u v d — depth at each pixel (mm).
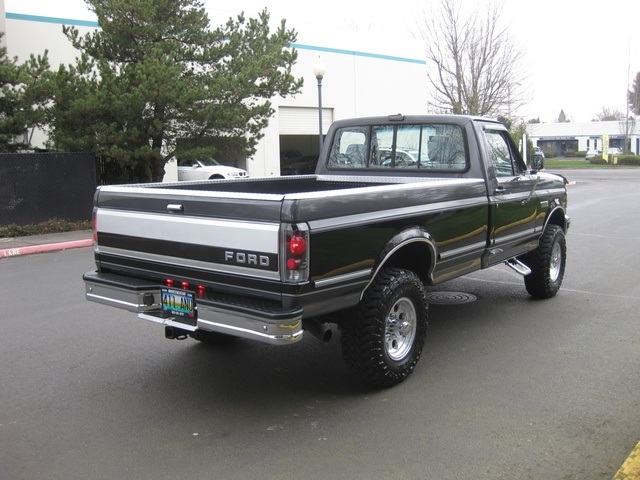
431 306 7426
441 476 3566
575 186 30078
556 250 7637
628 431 4090
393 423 4273
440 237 5230
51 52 21547
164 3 16031
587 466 3650
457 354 5668
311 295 4020
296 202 3885
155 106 15617
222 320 4133
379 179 6484
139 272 4836
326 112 31172
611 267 9703
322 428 4219
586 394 4723
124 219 4859
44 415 4512
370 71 32719
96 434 4195
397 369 4809
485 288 8391
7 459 3865
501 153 6566
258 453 3889
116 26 15836
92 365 5566
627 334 6223
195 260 4363
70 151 15773
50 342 6258
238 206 4090
